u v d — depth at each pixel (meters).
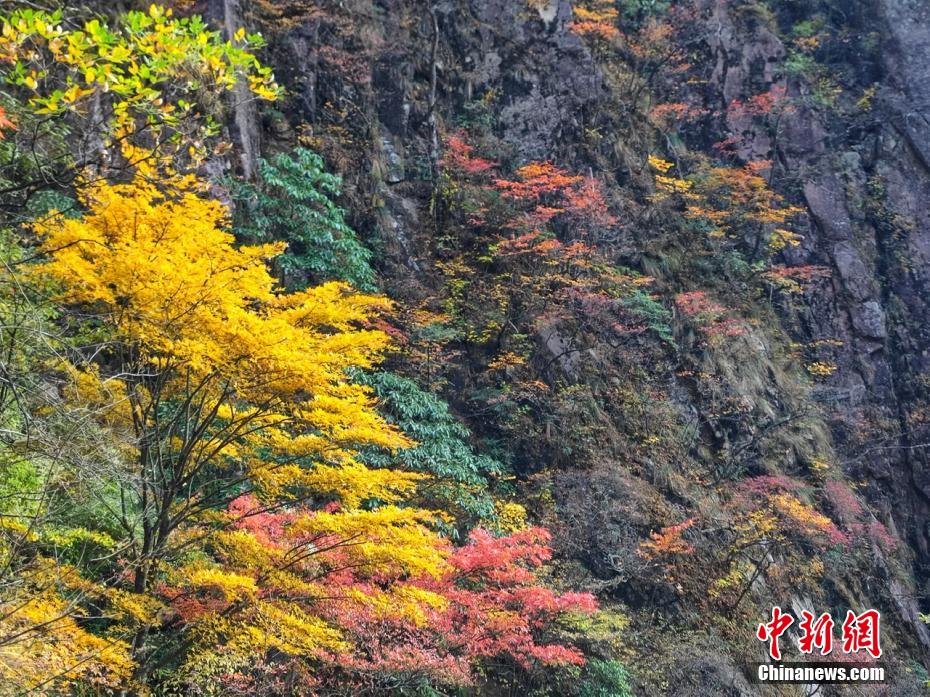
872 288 23.31
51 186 6.15
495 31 20.16
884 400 22.19
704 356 18.64
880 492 20.73
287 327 6.15
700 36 24.77
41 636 5.53
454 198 17.33
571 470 14.53
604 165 20.50
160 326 6.15
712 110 24.17
